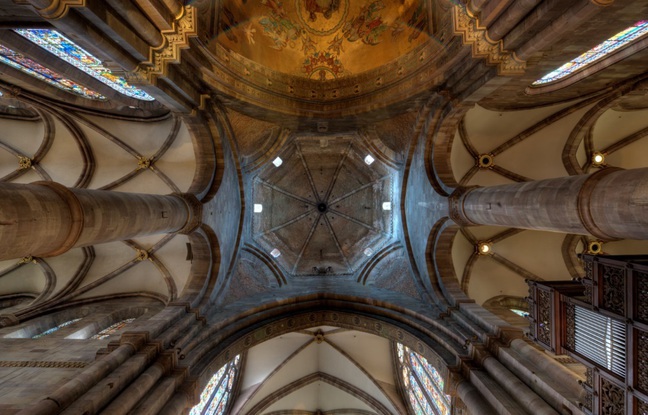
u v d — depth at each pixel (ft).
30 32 23.80
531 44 22.86
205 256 37.68
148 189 44.34
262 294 43.37
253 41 37.96
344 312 41.68
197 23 26.63
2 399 20.48
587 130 40.09
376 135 44.55
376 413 50.03
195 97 31.50
